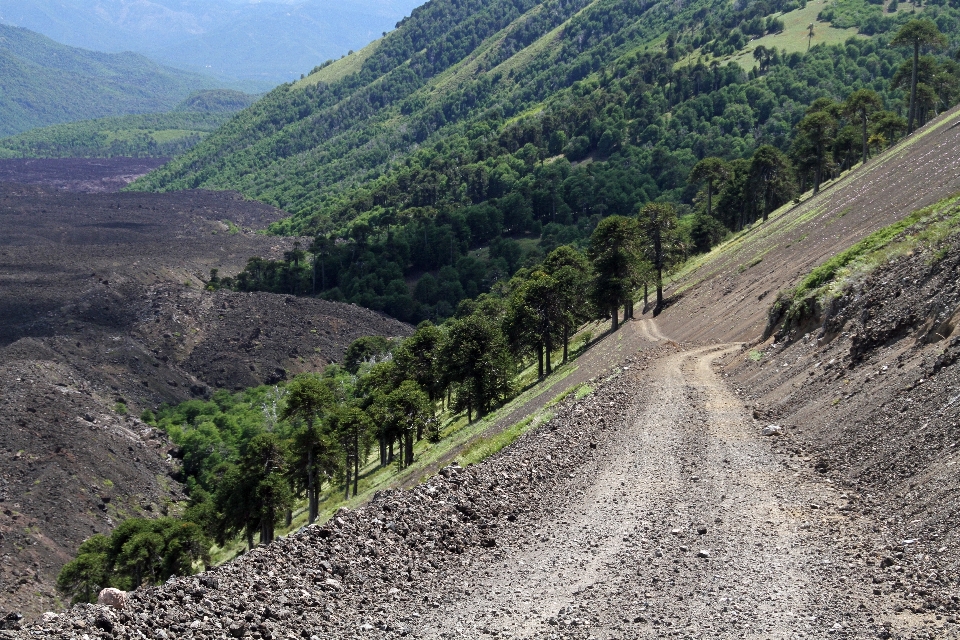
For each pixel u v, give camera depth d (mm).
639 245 80625
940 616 9797
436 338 78062
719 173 134000
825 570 12102
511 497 18219
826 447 19578
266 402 136750
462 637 10328
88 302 196750
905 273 25547
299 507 81188
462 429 64438
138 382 151500
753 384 31250
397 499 16500
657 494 17750
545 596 11836
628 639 9961
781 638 9719
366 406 83750
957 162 57656
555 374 69812
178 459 117000
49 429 104125
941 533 12305
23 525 82750
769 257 68938
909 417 17422
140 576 65750
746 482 18141
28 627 8781
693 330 61969
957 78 124562
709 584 11828
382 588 12352
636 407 30094
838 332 27984
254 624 10234
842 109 117125
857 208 65625
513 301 83125
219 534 66875
